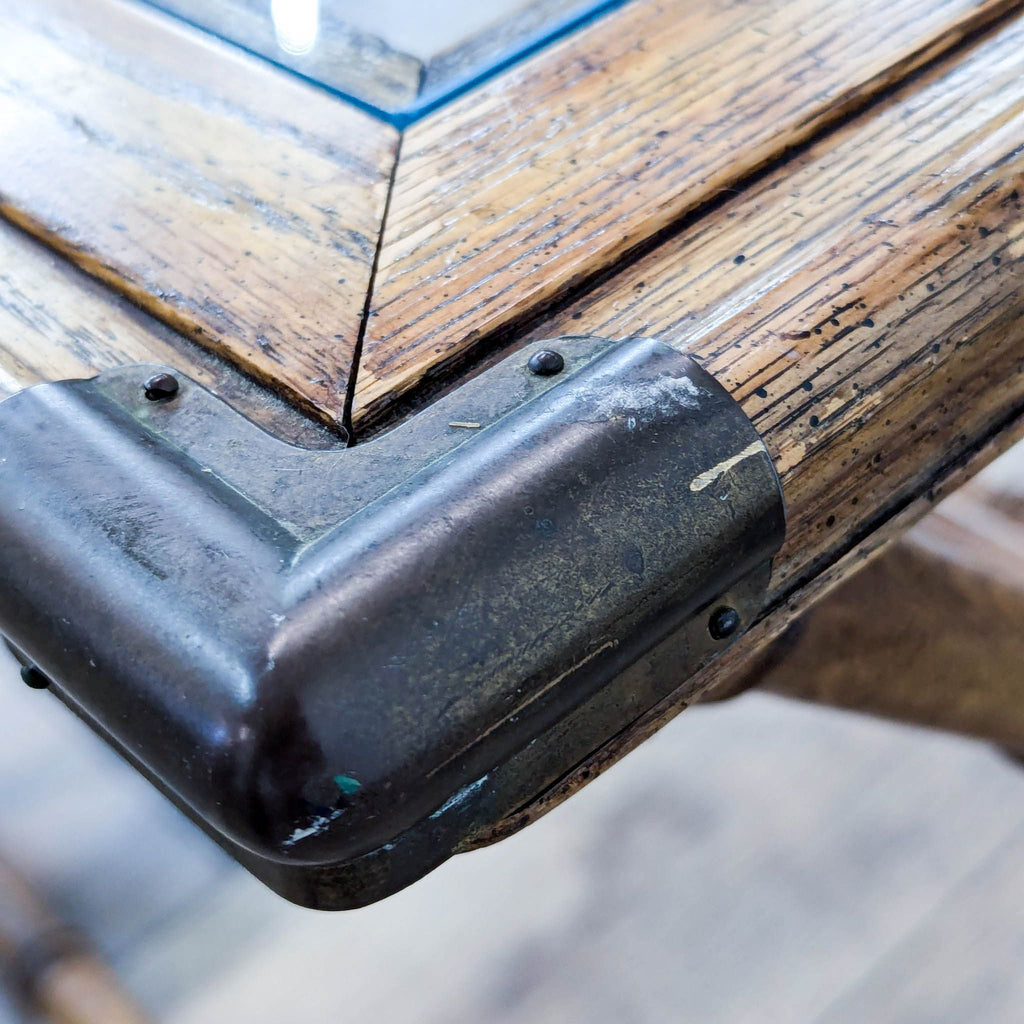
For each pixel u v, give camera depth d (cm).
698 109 29
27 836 44
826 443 24
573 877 50
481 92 30
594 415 23
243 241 28
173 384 24
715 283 26
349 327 26
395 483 23
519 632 22
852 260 26
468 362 25
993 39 29
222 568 22
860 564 26
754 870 51
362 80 30
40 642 22
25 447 23
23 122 30
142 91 31
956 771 54
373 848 22
